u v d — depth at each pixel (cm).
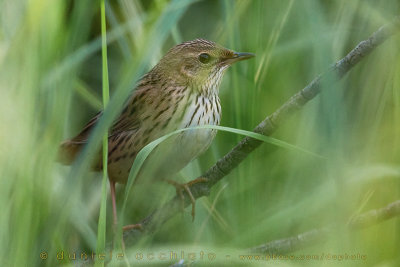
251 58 860
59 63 509
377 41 627
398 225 745
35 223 475
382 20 822
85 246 852
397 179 821
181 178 947
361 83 852
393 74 812
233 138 815
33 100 461
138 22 838
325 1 899
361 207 771
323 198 791
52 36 483
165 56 927
